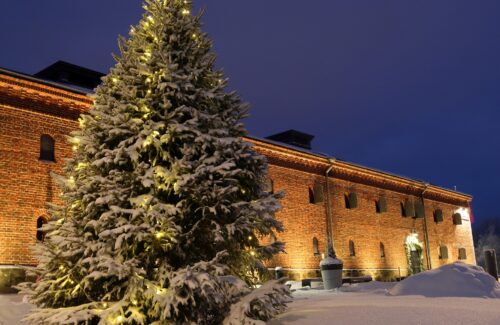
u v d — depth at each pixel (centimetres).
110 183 707
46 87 1677
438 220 3891
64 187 762
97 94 805
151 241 684
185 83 780
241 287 649
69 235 704
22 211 1580
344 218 2969
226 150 750
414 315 669
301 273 2584
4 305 968
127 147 743
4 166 1564
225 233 727
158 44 803
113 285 693
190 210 728
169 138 744
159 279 670
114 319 635
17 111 1622
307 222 2700
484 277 1068
